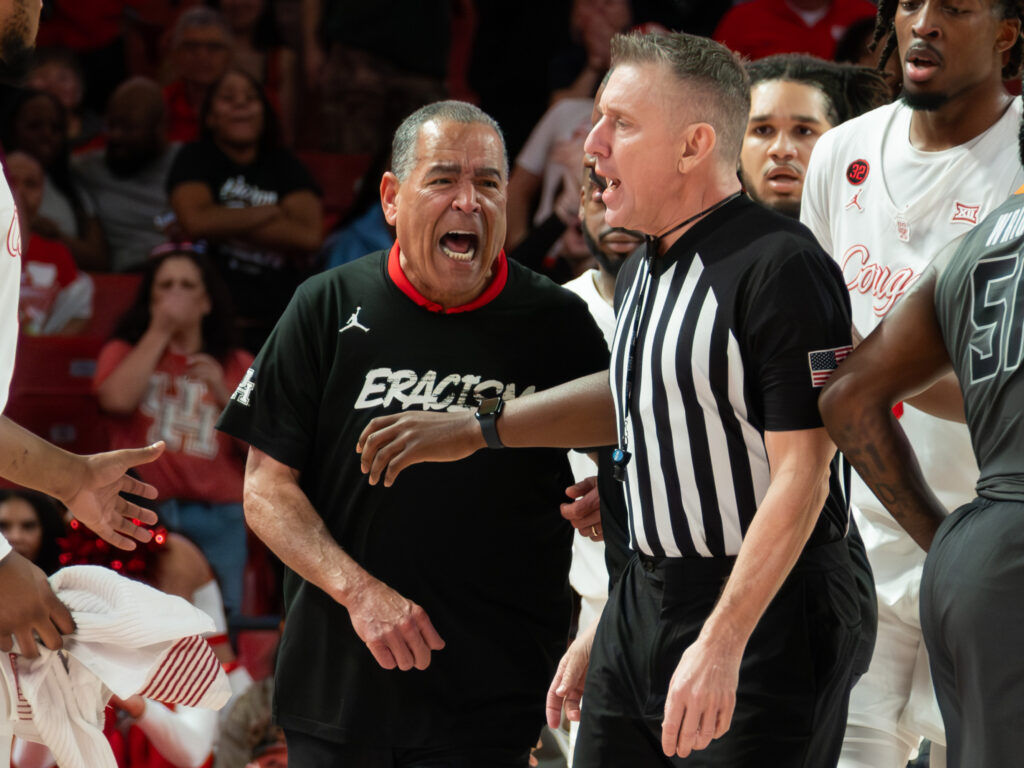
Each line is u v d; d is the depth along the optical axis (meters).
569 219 15.10
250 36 18.19
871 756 7.96
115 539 6.88
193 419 14.05
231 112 15.70
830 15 16.59
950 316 5.46
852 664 6.01
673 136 5.84
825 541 5.93
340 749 7.05
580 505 7.13
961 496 8.02
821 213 8.52
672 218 5.98
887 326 5.66
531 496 7.17
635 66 5.92
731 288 5.69
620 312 6.37
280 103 18.00
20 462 6.41
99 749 6.43
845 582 5.95
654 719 5.95
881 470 5.70
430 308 7.14
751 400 5.72
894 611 8.07
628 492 6.12
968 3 7.45
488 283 7.24
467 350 7.12
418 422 6.60
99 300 16.44
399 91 17.64
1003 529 4.98
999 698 4.92
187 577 11.84
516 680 7.14
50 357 15.66
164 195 16.84
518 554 7.16
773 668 5.72
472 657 7.05
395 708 6.97
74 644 6.33
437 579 7.01
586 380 6.57
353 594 6.74
